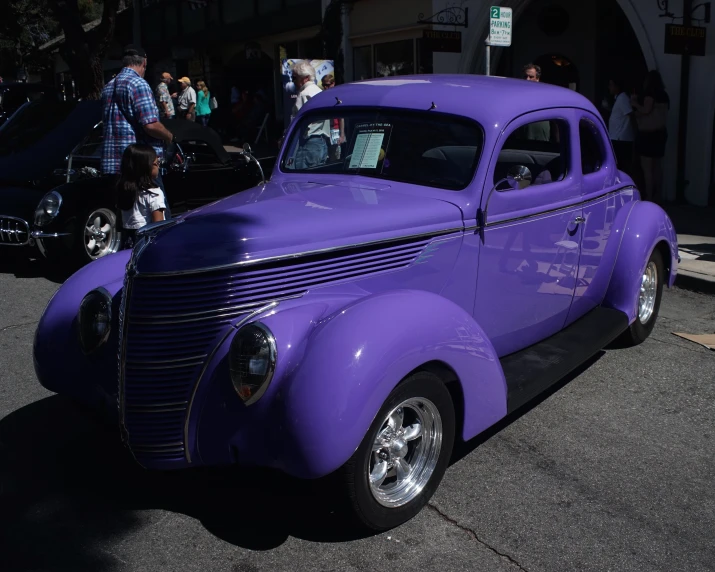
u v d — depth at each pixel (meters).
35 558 2.99
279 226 3.23
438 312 3.20
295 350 2.96
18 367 5.02
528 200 4.09
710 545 3.16
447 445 3.34
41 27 32.72
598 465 3.81
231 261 3.08
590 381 4.94
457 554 3.06
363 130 4.21
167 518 3.29
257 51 20.20
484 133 3.85
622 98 9.80
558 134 4.44
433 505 3.42
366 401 2.83
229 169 8.37
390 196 3.76
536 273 4.29
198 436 3.08
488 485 3.60
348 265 3.36
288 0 17.66
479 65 12.56
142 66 7.02
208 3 21.05
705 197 9.94
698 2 9.45
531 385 3.89
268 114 19.58
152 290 3.11
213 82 22.45
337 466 2.82
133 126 6.86
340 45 15.81
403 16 14.04
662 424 4.30
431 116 4.03
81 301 3.61
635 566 3.01
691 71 9.74
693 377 5.00
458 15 12.50
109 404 3.41
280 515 3.32
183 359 3.09
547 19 13.05
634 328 5.44
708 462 3.86
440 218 3.65
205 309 3.08
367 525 3.09
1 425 4.17
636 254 5.09
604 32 12.56
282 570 2.94
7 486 3.54
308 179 4.25
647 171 9.66
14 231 7.18
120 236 7.62
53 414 4.32
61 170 7.76
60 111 8.40
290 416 2.81
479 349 3.32
